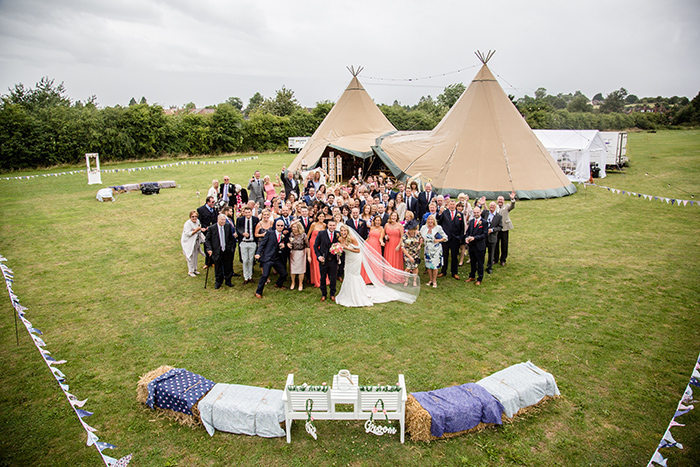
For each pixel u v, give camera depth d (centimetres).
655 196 1772
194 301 832
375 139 2336
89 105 3878
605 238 1208
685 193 1831
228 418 469
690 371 576
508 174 1762
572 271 961
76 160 3519
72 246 1208
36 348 658
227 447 452
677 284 871
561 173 1897
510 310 770
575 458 430
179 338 684
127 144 3728
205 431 479
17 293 876
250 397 486
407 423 463
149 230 1375
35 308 805
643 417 489
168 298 848
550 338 668
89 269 1021
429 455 436
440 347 643
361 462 428
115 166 3453
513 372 527
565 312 759
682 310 755
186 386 504
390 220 902
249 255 905
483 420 467
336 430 479
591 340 659
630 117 6612
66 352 646
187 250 962
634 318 730
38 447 457
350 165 2573
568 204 1669
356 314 761
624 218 1430
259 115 4853
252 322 736
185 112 4509
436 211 1005
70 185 2356
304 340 670
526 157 1803
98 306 812
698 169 2547
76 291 887
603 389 540
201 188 2206
